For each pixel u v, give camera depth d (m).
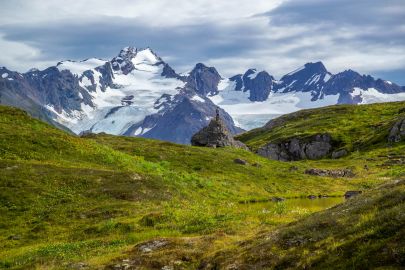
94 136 118.00
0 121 76.81
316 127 197.75
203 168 86.94
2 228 44.44
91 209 48.69
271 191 79.38
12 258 34.97
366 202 26.02
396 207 22.09
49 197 51.16
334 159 145.75
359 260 19.08
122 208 48.72
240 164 94.62
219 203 60.88
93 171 59.94
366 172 105.38
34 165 58.81
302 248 22.98
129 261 28.66
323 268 20.02
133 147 97.06
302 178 91.50
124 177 58.88
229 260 25.42
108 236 39.47
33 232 43.19
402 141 139.88
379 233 20.31
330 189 84.88
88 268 28.61
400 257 18.02
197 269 26.62
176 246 30.55
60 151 68.50
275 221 35.81
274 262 22.86
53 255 34.12
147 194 55.00
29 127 76.94
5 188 51.47
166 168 81.94
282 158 177.75
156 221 41.66
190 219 41.00
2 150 63.38
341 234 22.36
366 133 171.62
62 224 45.31
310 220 27.19
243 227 34.97
